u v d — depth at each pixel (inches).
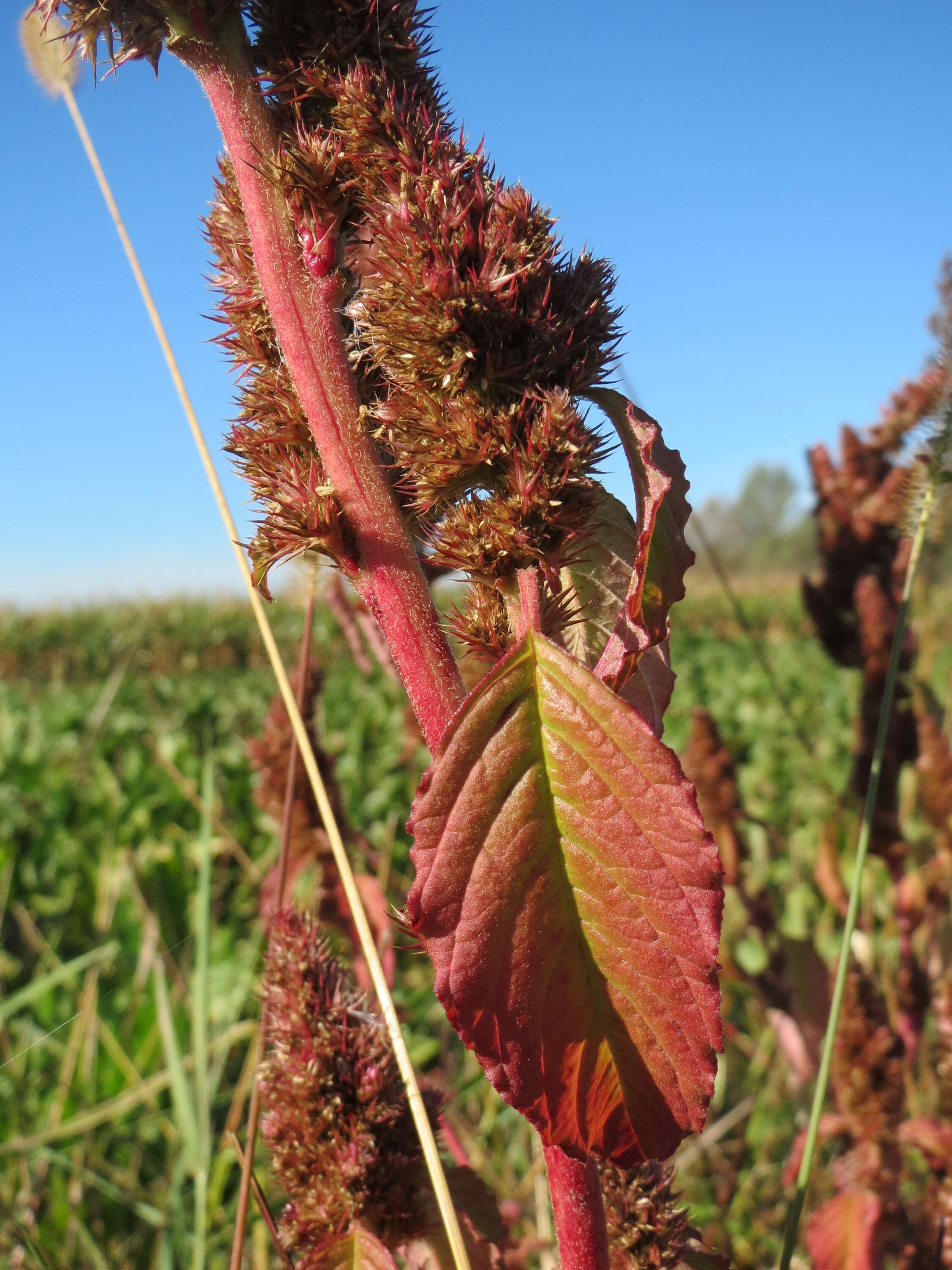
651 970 5.9
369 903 15.0
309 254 6.9
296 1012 9.3
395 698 59.6
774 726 68.4
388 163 6.6
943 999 15.1
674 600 6.6
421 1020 25.2
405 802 47.0
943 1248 13.9
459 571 6.7
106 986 29.2
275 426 7.3
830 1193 19.7
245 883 37.5
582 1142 6.1
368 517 7.0
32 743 61.6
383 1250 8.5
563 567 7.0
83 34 7.4
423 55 7.4
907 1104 18.4
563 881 6.0
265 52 7.1
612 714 6.0
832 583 20.5
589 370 6.8
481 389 6.5
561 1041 6.0
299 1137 9.1
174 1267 17.7
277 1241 9.3
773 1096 23.6
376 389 7.3
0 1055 23.4
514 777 6.1
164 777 50.3
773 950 20.0
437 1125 9.5
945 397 12.2
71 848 41.7
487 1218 9.5
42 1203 20.2
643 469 6.5
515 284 6.4
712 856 5.8
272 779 15.7
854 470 20.1
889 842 18.8
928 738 18.9
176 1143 20.9
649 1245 8.5
